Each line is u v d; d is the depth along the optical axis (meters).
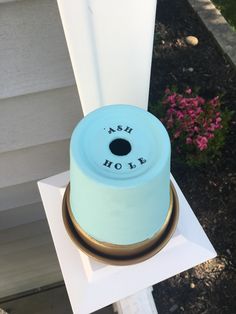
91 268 0.89
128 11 0.74
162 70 2.70
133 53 0.82
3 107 1.04
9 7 0.82
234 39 2.83
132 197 0.69
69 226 0.84
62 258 0.91
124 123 0.74
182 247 0.92
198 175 2.31
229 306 2.04
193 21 2.97
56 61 0.95
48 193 1.00
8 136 1.14
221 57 2.78
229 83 2.65
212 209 2.24
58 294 2.10
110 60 0.83
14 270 1.96
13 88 0.98
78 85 0.90
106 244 0.80
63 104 1.08
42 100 1.05
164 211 0.78
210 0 3.04
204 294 2.07
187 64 2.73
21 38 0.88
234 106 2.55
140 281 0.89
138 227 0.76
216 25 2.90
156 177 0.69
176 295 2.07
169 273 0.90
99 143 0.72
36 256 1.92
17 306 2.08
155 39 2.86
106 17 0.75
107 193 0.68
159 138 0.72
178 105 2.27
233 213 2.23
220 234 2.19
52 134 1.17
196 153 2.29
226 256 2.14
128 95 0.92
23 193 1.44
